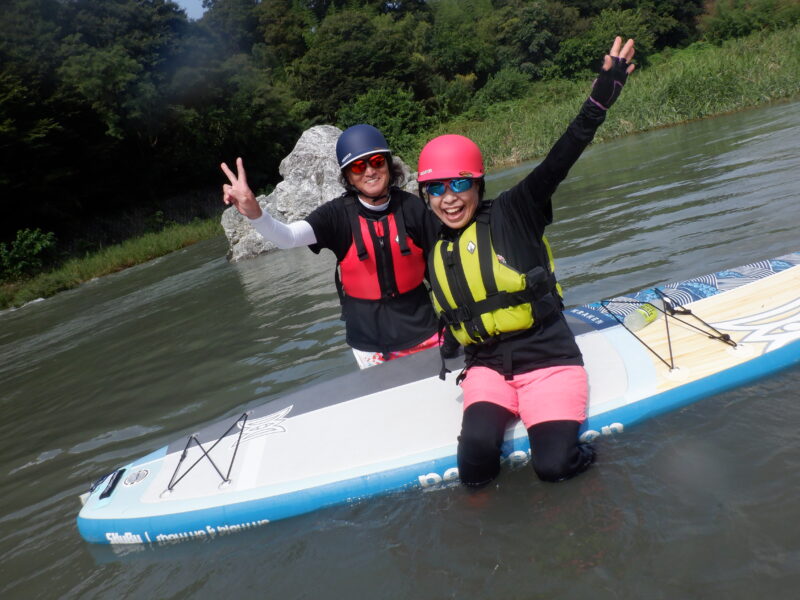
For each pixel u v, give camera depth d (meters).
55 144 23.14
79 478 3.53
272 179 32.94
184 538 2.67
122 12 26.77
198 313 7.24
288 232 2.96
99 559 2.66
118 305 9.58
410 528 2.34
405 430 2.80
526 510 2.27
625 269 4.87
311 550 2.36
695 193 7.02
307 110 37.62
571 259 5.61
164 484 2.88
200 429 3.57
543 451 2.39
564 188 10.48
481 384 2.64
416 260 3.20
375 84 40.00
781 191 5.88
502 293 2.50
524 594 1.88
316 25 54.38
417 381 3.08
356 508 2.56
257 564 2.36
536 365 2.59
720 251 4.66
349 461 2.72
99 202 25.45
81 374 5.89
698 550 1.88
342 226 3.14
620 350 3.04
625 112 18.12
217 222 20.36
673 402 2.71
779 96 16.14
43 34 22.67
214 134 29.80
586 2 59.12
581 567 1.93
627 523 2.07
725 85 16.86
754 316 3.13
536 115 23.25
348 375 3.38
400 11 58.06
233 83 30.20
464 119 37.03
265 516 2.62
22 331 9.41
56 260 18.84
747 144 9.58
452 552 2.14
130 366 5.69
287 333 5.34
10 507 3.40
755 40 20.69
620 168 11.24
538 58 51.44
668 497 2.14
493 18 53.75
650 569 1.85
